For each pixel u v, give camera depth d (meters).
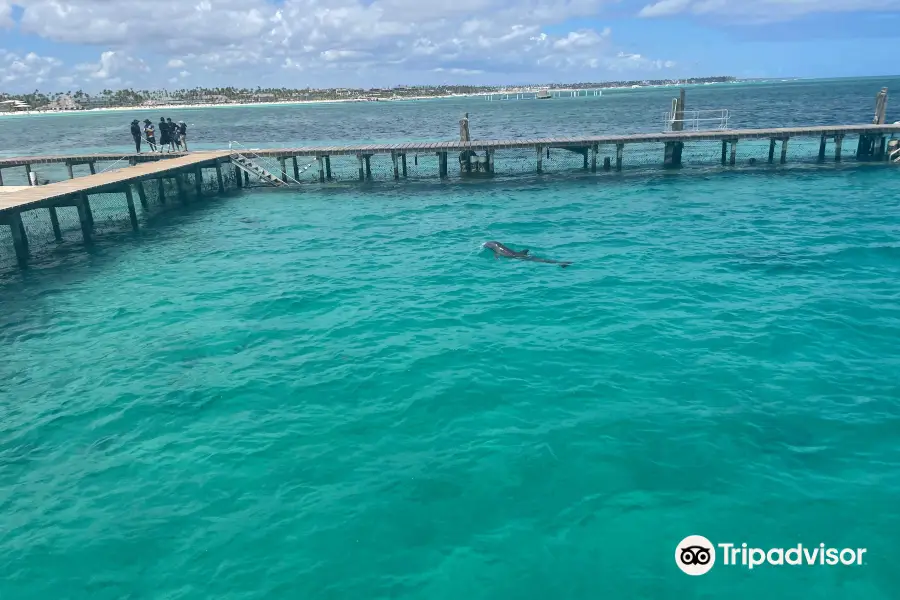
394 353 13.02
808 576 7.07
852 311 14.46
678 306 15.16
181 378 12.34
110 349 13.93
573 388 11.27
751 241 20.98
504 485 8.73
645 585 7.02
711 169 37.78
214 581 7.29
